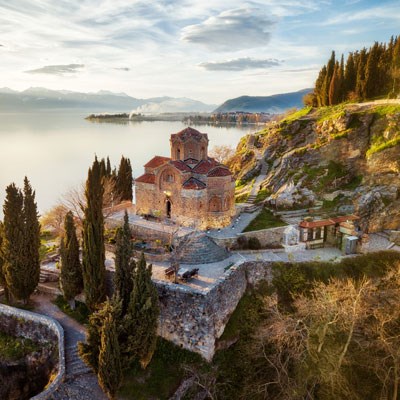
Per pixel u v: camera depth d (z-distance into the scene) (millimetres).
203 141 51750
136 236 48500
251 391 30859
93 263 34375
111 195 58469
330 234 46531
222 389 31953
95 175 34031
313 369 29672
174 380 31547
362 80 82312
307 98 101875
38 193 79562
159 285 34406
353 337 32062
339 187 56812
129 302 29875
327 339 31078
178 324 33781
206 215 49156
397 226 49375
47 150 135625
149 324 29797
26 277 36500
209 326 32625
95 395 28750
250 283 40281
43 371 32500
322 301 29719
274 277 40000
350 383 30969
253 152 77062
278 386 31875
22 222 35906
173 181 49500
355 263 41375
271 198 56875
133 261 31672
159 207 52031
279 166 65688
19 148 141375
